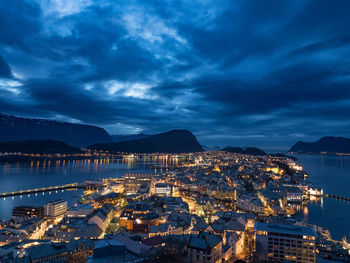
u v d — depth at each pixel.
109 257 151.50
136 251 163.62
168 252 168.50
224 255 181.88
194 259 169.12
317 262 170.75
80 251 186.38
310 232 178.50
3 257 181.75
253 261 180.38
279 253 178.00
